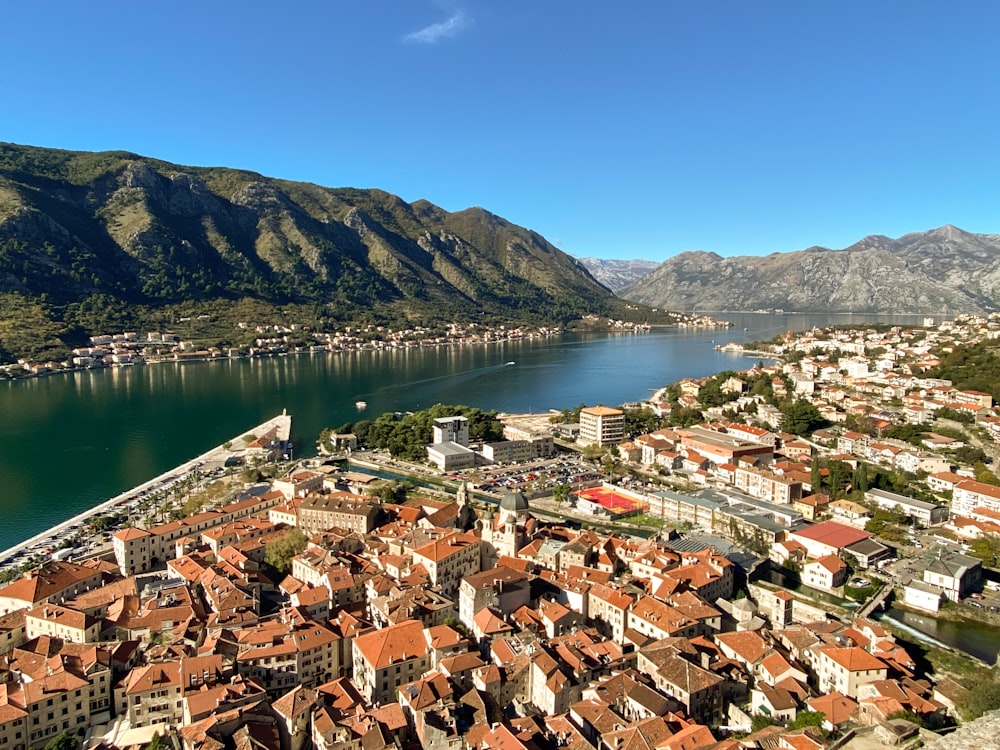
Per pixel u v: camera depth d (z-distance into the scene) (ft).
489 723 453.99
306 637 547.49
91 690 491.72
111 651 529.45
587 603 654.53
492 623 573.74
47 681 481.05
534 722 446.60
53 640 550.36
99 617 612.70
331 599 643.86
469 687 488.02
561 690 479.41
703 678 487.61
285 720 454.40
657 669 504.84
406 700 468.34
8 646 577.43
